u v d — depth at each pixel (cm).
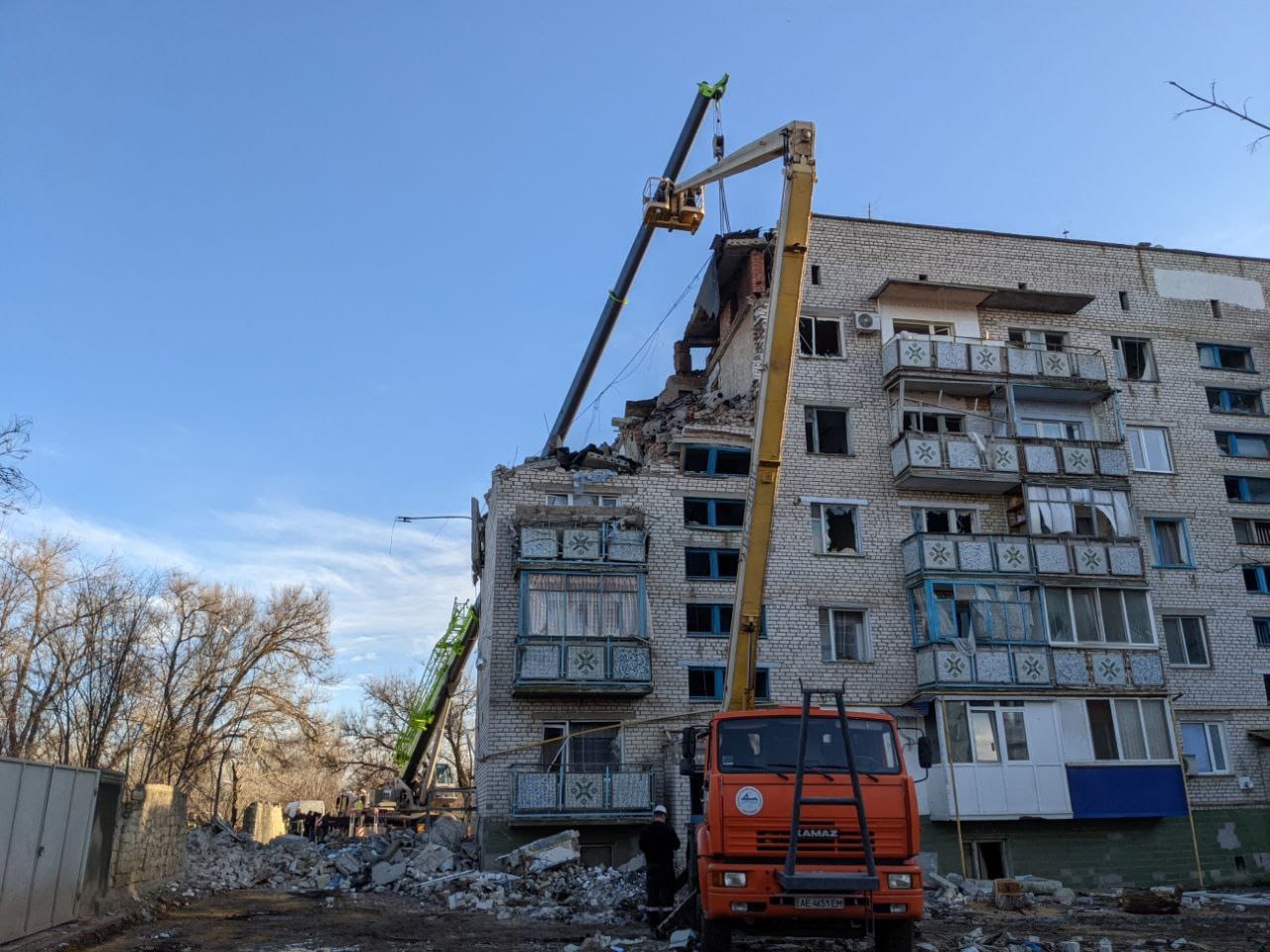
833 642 2755
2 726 3088
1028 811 2533
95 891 1496
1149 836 2656
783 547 2794
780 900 1045
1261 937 1449
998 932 1511
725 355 3331
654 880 1421
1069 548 2802
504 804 2458
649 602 2688
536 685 2475
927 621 2700
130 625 3266
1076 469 2911
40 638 3150
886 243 3131
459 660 3183
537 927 1569
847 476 2894
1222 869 2711
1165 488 3097
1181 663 2934
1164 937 1427
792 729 1184
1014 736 2608
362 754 5450
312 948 1318
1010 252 3209
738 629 1501
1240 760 2850
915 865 1077
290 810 4725
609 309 2958
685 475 2833
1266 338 3350
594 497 2783
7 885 1187
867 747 1167
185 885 2011
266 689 3769
